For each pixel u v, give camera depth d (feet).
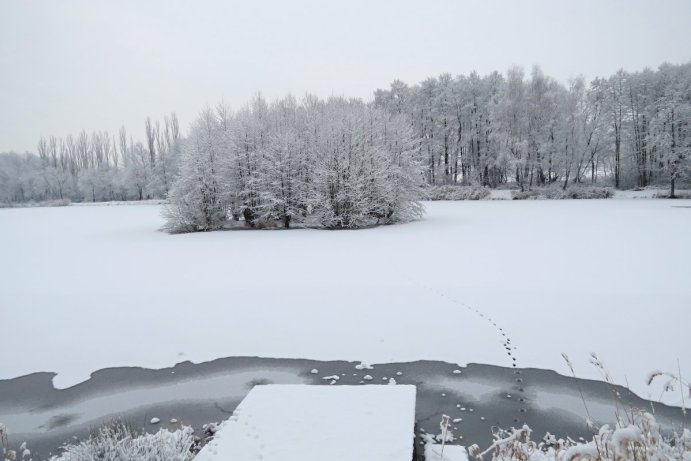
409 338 27.25
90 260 56.18
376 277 40.73
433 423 18.66
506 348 25.55
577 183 174.91
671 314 28.37
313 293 35.70
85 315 33.06
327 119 102.47
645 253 48.75
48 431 19.36
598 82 176.45
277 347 26.84
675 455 9.82
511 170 174.50
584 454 8.94
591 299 31.94
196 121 103.14
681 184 157.17
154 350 27.12
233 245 66.85
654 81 168.55
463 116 191.01
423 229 79.87
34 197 271.90
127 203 221.25
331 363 24.71
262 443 14.76
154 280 42.96
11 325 31.55
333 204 93.66
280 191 98.73
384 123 105.81
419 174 106.83
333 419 16.15
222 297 35.68
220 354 26.32
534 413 19.26
